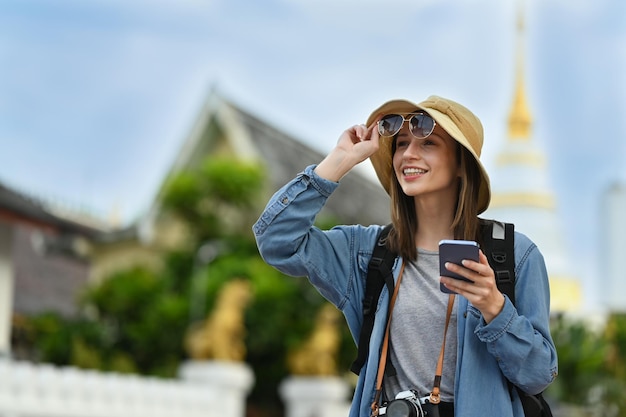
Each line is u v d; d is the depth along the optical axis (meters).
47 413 15.17
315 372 23.02
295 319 25.45
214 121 30.56
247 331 25.06
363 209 31.14
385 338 3.87
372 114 3.96
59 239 31.81
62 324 26.72
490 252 3.80
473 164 3.87
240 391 19.30
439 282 3.66
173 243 31.08
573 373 19.27
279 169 30.33
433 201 3.96
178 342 25.72
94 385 16.03
